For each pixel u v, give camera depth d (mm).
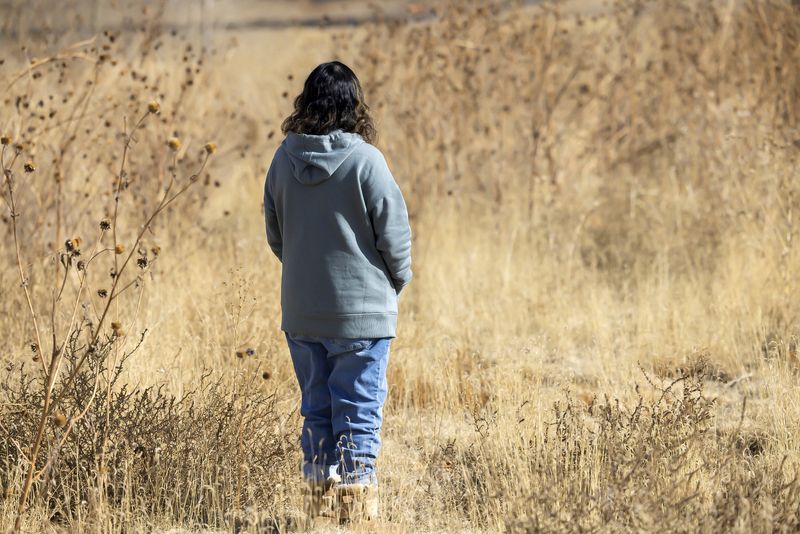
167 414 15125
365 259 13156
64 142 23281
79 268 13570
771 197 25469
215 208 31922
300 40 47094
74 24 31641
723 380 19906
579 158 33469
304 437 13773
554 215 29922
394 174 31859
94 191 24391
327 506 13688
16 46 28594
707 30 34625
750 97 31188
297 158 13094
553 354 21812
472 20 33594
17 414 14742
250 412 15383
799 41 31031
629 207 29781
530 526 12492
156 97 27562
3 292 20094
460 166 32938
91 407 14594
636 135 33688
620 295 25719
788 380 17875
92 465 14266
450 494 15180
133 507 14094
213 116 32000
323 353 13656
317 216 13102
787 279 22953
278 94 39344
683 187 30312
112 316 20094
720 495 13547
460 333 22531
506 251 27938
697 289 24344
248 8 79438
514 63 33562
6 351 18766
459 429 17891
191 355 18750
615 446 14305
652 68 34438
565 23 38625
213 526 14008
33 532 13242
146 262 14070
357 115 13141
